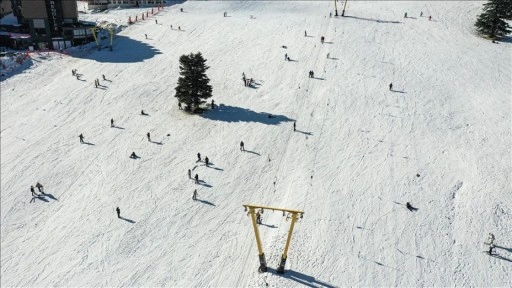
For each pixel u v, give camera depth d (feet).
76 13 242.78
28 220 124.06
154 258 108.37
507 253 105.70
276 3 294.25
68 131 162.30
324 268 101.71
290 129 156.66
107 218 122.11
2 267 109.40
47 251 113.09
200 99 175.22
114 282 102.53
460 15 269.23
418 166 136.56
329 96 176.35
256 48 220.64
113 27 253.85
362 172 134.10
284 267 101.60
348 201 122.31
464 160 139.03
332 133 153.58
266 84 187.93
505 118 161.99
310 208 119.96
